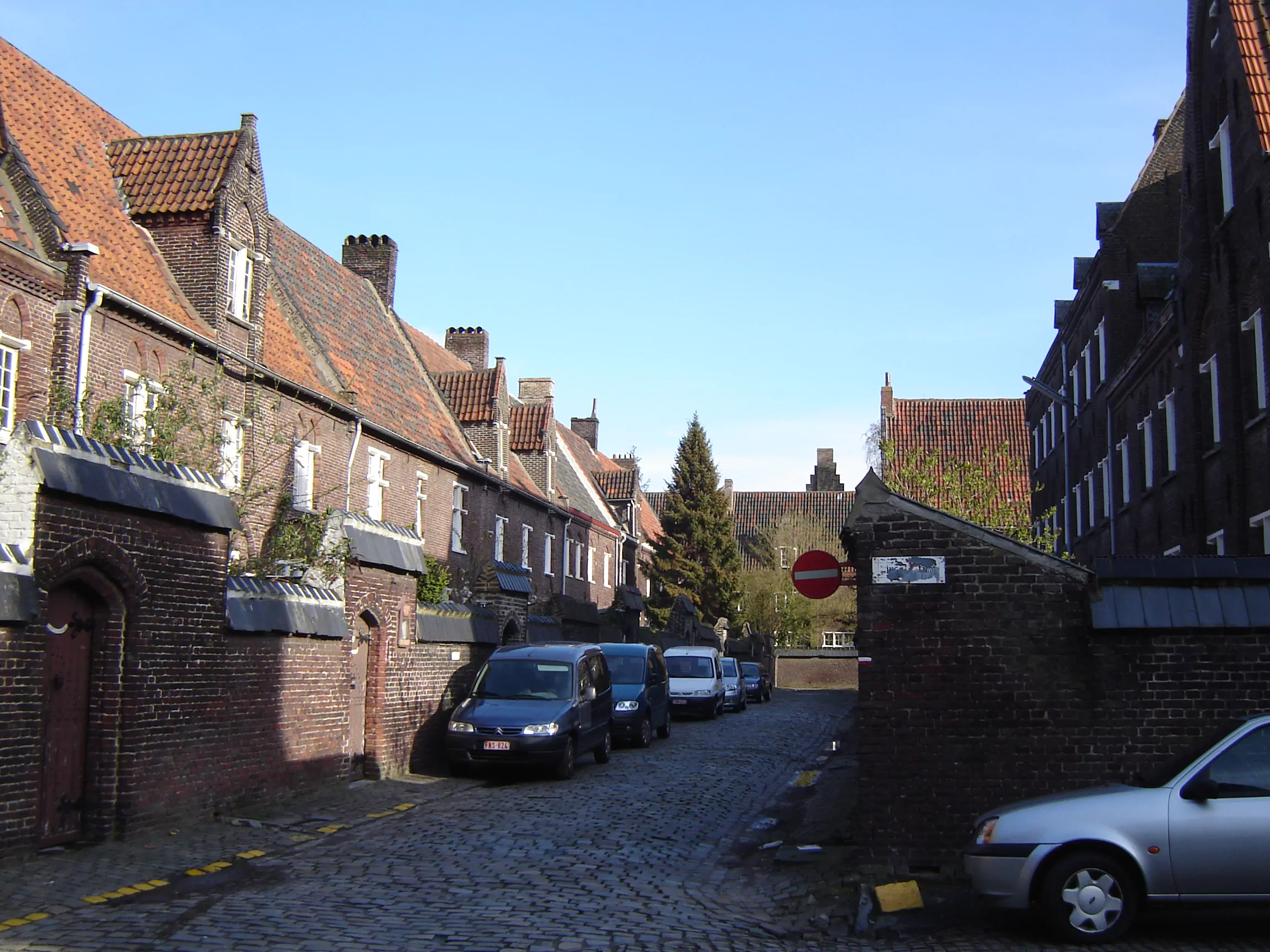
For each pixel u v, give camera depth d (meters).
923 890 10.49
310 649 15.95
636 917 9.65
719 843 13.45
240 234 23.03
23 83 22.03
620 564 56.28
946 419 60.12
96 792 11.86
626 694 25.38
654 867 11.89
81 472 11.35
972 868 9.01
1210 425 22.12
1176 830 8.53
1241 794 8.59
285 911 9.49
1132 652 10.91
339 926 9.03
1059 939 8.66
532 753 18.67
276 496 23.72
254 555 22.41
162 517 12.62
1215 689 10.76
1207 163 21.72
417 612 19.62
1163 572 11.09
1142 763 10.75
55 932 8.55
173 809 12.76
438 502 33.09
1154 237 32.44
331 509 17.25
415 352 36.59
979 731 11.01
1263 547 19.12
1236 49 19.52
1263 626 10.68
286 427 24.62
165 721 12.65
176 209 22.19
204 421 19.52
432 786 17.75
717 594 64.19
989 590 11.16
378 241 37.03
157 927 8.80
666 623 59.16
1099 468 34.12
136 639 12.20
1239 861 8.46
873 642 11.27
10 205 18.20
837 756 22.66
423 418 33.47
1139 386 28.72
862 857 11.02
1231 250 20.22
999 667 11.06
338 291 33.06
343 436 27.22
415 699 19.38
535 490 42.44
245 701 14.29
